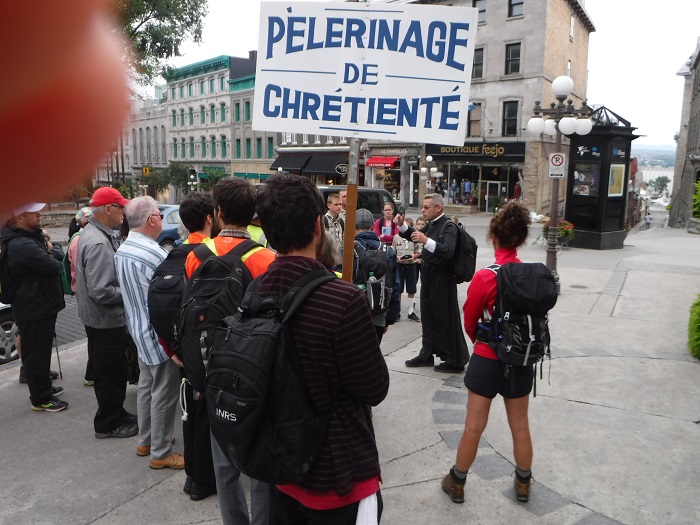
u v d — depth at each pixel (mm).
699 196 18672
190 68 50562
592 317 7645
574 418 4539
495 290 3199
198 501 3533
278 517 2184
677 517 3277
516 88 30547
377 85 3107
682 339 6625
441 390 5203
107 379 4316
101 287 4043
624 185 15797
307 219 2100
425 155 33656
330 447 2004
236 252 3012
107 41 284
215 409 1990
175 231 14477
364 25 3086
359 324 1981
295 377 1948
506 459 3969
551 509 3375
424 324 5738
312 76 3166
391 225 8070
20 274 4617
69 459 4059
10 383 5594
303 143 38438
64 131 276
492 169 31984
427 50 3053
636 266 11625
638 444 4117
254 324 2000
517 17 30047
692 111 36781
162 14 13602
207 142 50750
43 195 281
